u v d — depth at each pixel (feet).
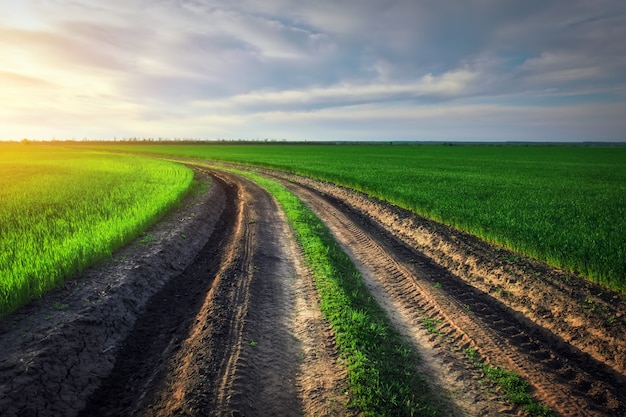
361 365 19.53
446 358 21.09
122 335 22.86
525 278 30.55
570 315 24.88
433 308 27.37
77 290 25.95
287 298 28.53
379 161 194.49
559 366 20.62
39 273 25.73
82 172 108.47
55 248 30.27
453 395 18.03
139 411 16.37
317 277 31.96
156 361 20.53
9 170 114.62
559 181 103.76
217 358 19.62
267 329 23.58
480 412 16.90
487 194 69.62
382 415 16.14
